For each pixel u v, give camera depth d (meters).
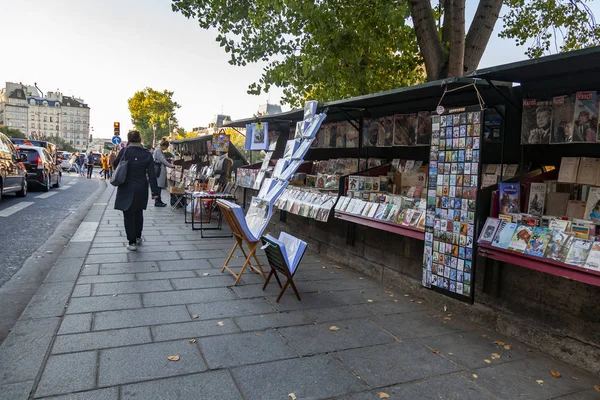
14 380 2.73
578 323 3.23
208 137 13.13
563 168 3.93
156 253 6.48
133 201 6.42
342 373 3.03
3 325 3.81
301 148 5.55
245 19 10.41
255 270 5.61
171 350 3.26
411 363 3.23
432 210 4.37
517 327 3.70
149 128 64.19
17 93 186.00
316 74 8.97
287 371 3.02
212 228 8.72
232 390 2.73
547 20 9.73
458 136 4.10
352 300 4.68
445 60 7.20
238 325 3.82
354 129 7.05
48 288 4.64
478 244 3.87
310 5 8.03
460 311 4.25
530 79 3.87
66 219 10.30
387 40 9.30
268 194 5.40
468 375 3.07
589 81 3.65
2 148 12.51
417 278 4.87
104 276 5.16
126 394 2.63
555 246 3.27
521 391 2.88
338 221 6.41
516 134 4.67
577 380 3.04
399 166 6.23
